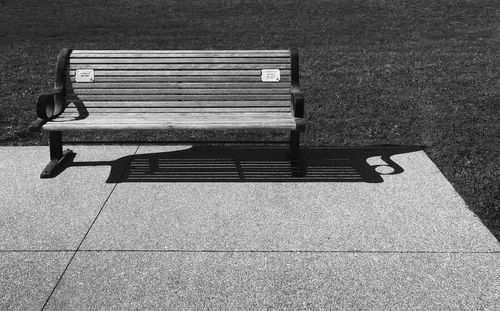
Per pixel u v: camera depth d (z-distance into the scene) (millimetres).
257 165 5410
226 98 5484
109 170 5289
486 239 4004
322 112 7082
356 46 12070
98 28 14680
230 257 3791
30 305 3303
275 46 12273
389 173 5188
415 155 5641
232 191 4820
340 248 3900
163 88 5492
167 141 5852
